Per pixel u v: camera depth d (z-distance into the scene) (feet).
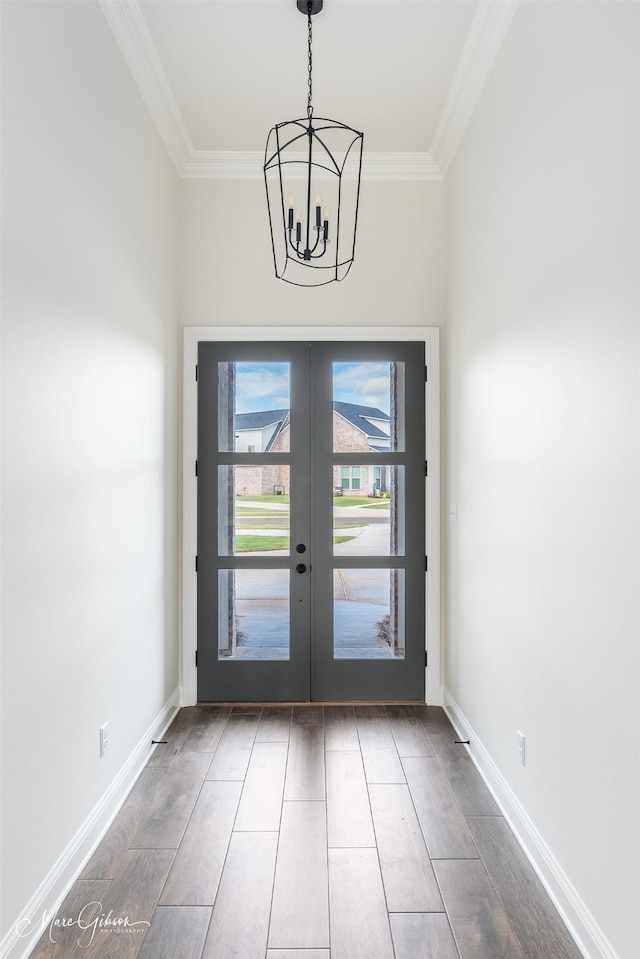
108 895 6.10
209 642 11.42
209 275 11.39
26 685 5.35
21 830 5.27
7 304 5.04
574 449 5.70
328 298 11.43
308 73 8.63
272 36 8.25
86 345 6.75
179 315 11.34
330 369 11.45
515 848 6.93
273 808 7.73
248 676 11.44
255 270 11.40
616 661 4.93
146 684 9.14
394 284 11.44
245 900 6.03
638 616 4.62
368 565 11.44
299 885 6.26
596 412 5.27
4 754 5.00
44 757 5.70
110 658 7.52
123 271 8.04
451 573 10.85
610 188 5.01
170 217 10.62
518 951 5.41
